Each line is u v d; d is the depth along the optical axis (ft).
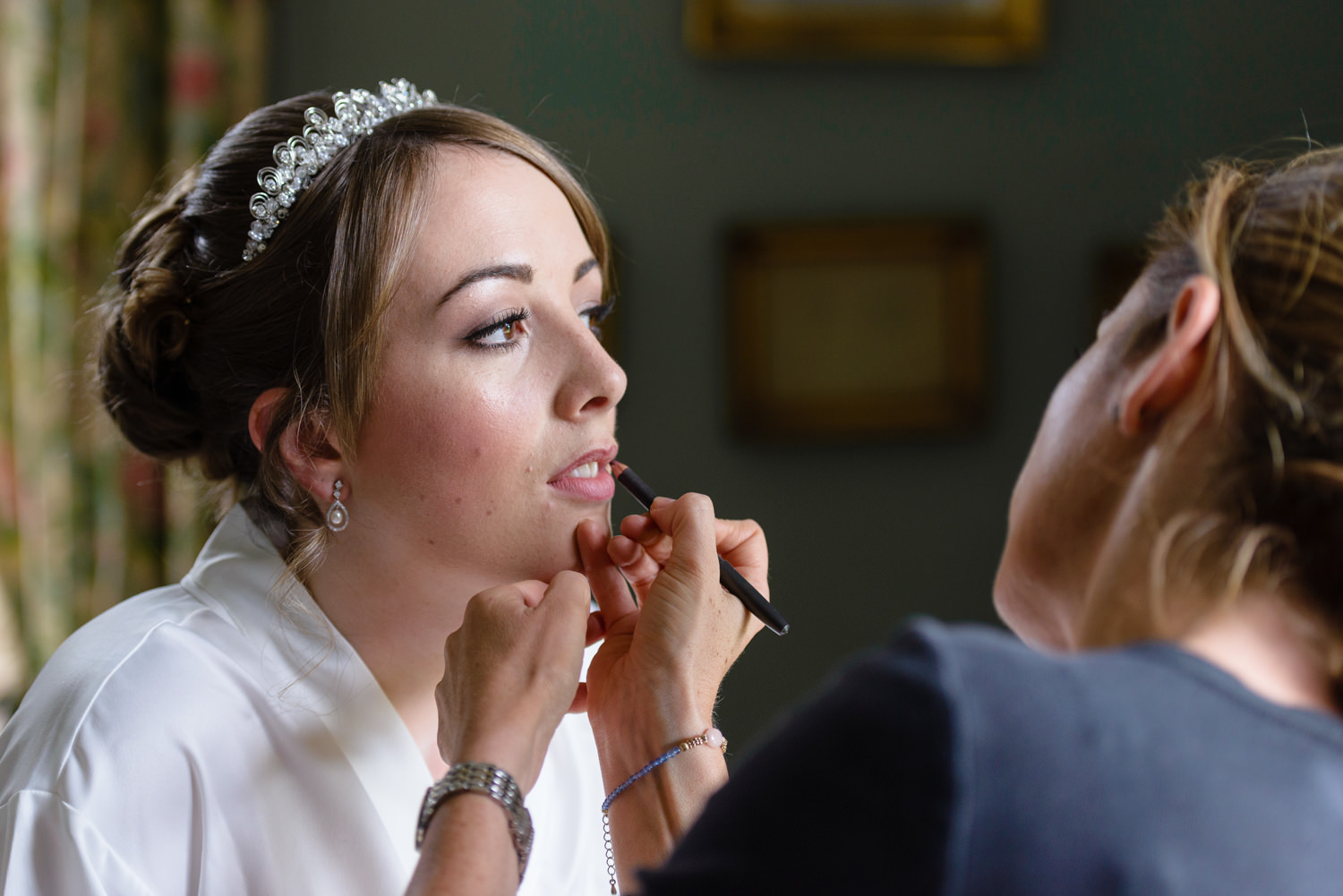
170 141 6.94
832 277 7.62
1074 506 2.10
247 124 3.36
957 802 1.44
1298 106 7.70
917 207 7.66
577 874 3.60
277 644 3.15
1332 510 1.68
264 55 7.25
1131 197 7.72
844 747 1.54
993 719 1.50
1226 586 1.73
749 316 7.60
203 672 3.05
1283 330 1.75
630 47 7.54
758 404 7.65
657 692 2.94
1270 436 1.72
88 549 7.06
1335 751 1.56
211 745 2.98
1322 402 1.70
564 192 3.36
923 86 7.64
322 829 3.03
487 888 2.27
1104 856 1.43
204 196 3.30
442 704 2.77
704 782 2.86
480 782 2.42
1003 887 1.42
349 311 3.00
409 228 3.00
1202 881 1.43
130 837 2.84
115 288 3.58
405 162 3.05
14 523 6.91
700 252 7.63
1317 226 1.79
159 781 2.89
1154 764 1.49
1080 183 7.72
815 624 7.79
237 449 3.41
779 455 7.73
